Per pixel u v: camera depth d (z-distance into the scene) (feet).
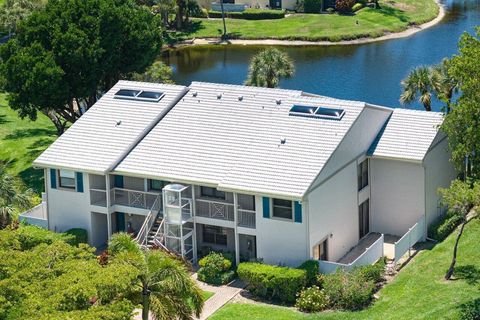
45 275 109.40
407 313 128.47
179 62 358.43
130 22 222.48
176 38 390.21
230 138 161.68
